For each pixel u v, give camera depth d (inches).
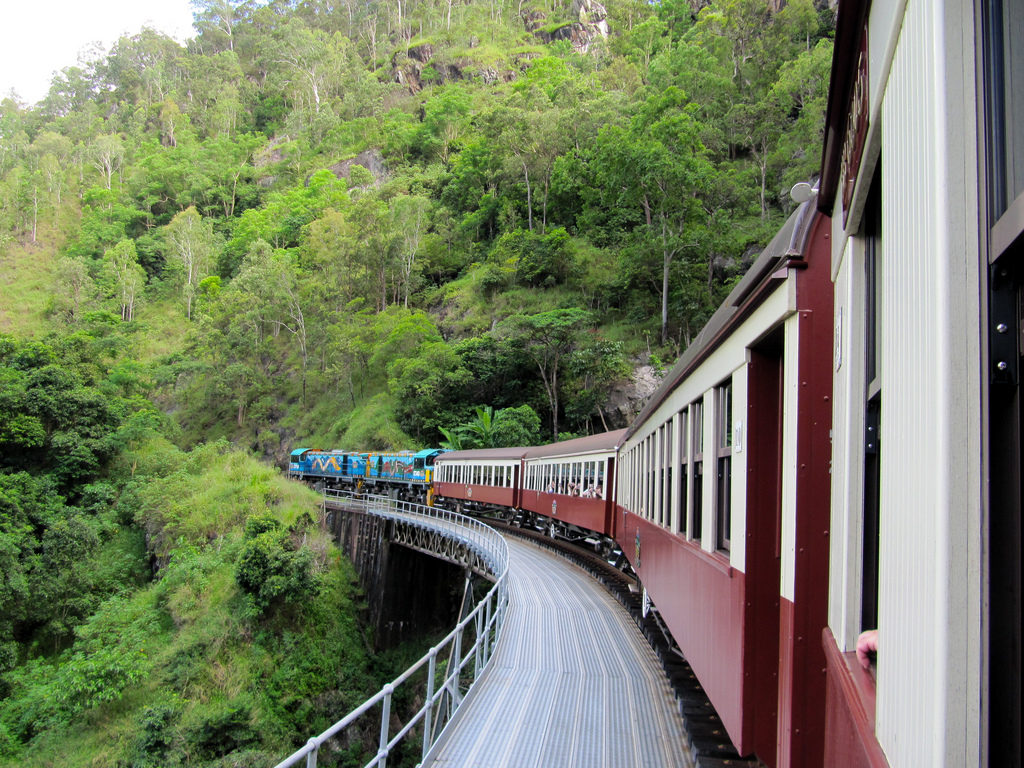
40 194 3459.6
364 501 1257.4
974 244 52.7
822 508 133.5
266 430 2127.2
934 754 52.5
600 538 688.4
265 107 4468.5
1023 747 50.2
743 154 1909.4
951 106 53.5
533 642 410.6
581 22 4072.3
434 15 4552.2
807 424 135.3
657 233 1621.6
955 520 51.8
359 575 1052.5
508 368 1678.2
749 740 158.4
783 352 163.3
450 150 3122.5
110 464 1237.1
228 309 2305.6
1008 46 52.0
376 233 2236.7
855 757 88.9
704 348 213.8
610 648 396.8
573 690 318.7
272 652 773.9
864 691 88.0
